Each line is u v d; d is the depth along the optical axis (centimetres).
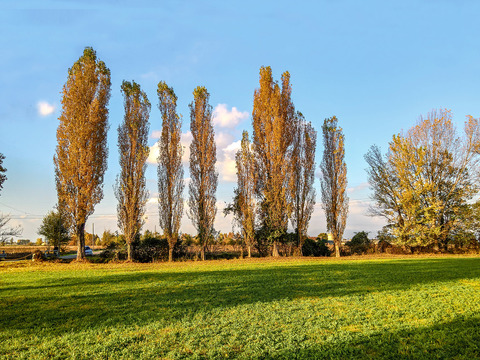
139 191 3078
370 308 918
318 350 603
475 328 709
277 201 3156
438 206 3453
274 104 3222
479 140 3481
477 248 3516
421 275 1628
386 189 3816
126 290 1312
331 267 2138
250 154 3394
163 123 3209
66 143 2938
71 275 1892
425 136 3722
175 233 3094
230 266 2336
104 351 619
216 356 578
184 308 966
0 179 2653
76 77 2973
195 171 3247
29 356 612
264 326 757
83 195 2914
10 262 2959
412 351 587
